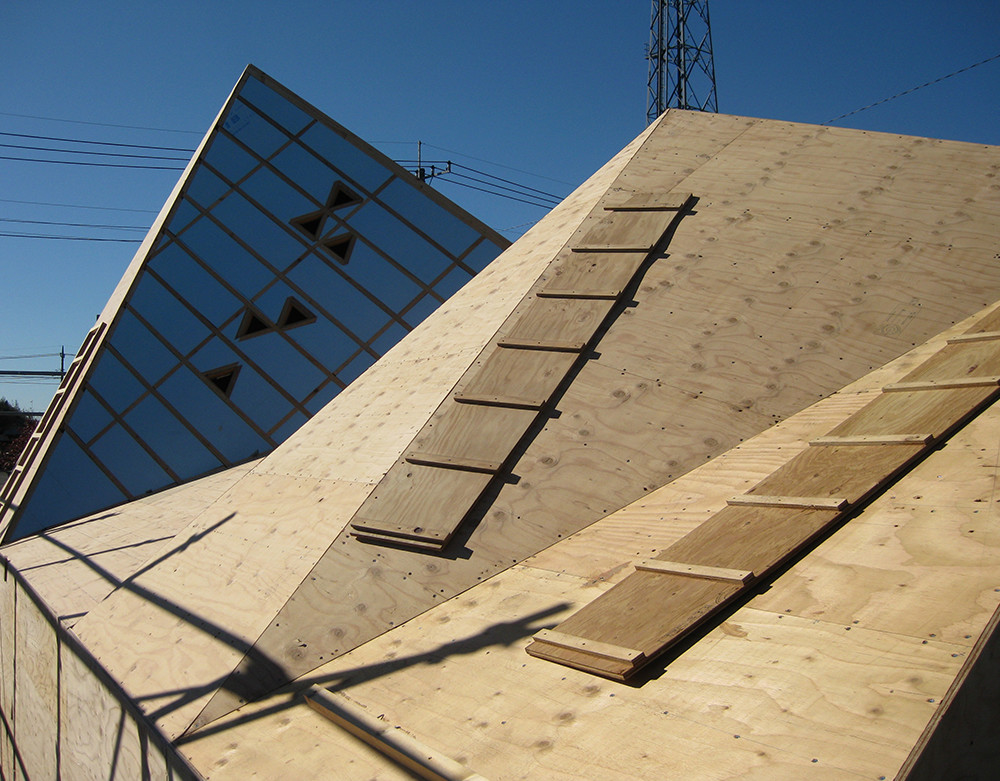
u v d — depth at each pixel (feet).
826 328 16.79
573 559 13.12
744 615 9.80
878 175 21.83
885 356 15.62
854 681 7.90
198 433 34.50
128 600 17.76
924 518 10.14
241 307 38.52
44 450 33.71
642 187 24.16
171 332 37.35
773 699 8.13
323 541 15.38
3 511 34.50
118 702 13.92
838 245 19.08
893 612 8.72
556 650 10.50
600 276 20.22
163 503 29.58
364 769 9.57
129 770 13.38
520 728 9.23
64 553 25.67
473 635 11.85
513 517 14.57
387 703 10.71
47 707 19.88
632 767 7.90
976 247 17.81
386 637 12.67
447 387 18.58
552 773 8.25
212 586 16.26
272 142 45.32
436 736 9.58
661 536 12.77
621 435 15.66
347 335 38.34
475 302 22.97
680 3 95.30
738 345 16.99
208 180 43.29
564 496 14.73
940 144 22.62
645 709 8.78
